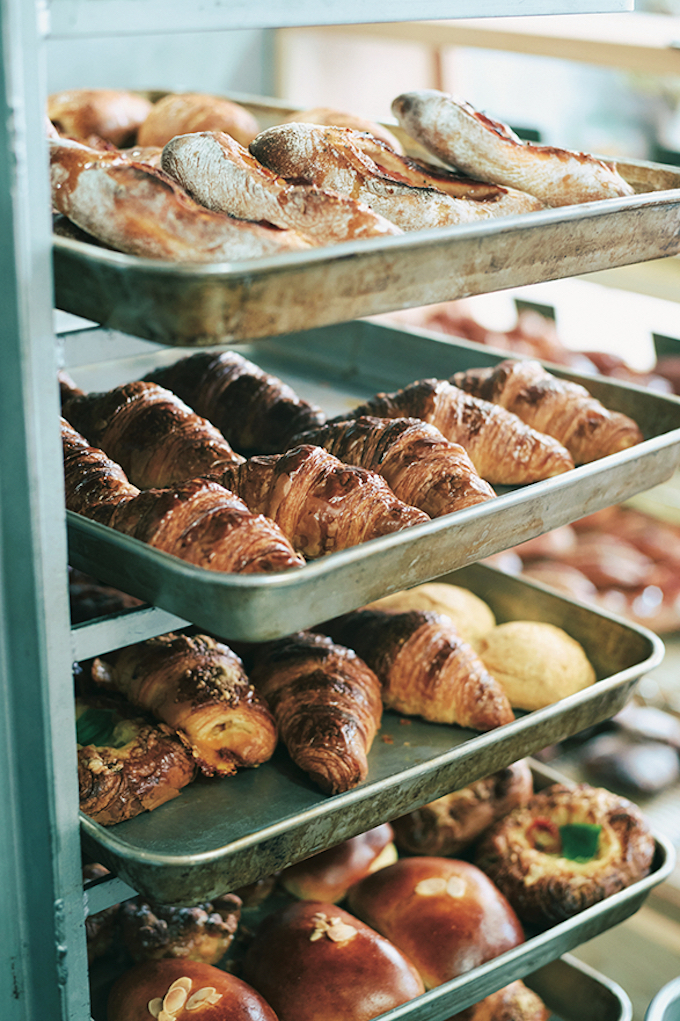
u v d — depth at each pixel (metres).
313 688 0.94
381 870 1.08
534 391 1.14
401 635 1.03
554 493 0.84
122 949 1.01
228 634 0.67
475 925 1.00
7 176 0.57
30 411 0.61
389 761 0.96
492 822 1.19
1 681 0.71
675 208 0.84
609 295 2.19
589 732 1.55
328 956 0.94
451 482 0.85
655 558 1.82
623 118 1.65
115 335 1.29
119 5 0.58
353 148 0.84
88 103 1.36
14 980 0.81
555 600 1.25
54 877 0.74
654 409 1.19
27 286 0.59
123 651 0.96
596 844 1.12
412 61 1.94
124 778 0.83
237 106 1.39
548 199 0.89
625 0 0.88
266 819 0.84
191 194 0.78
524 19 1.42
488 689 1.01
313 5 0.66
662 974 1.28
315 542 0.82
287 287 0.60
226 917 1.02
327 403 1.38
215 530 0.74
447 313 2.04
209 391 1.14
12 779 0.74
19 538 0.65
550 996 1.15
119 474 0.86
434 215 0.81
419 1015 0.89
